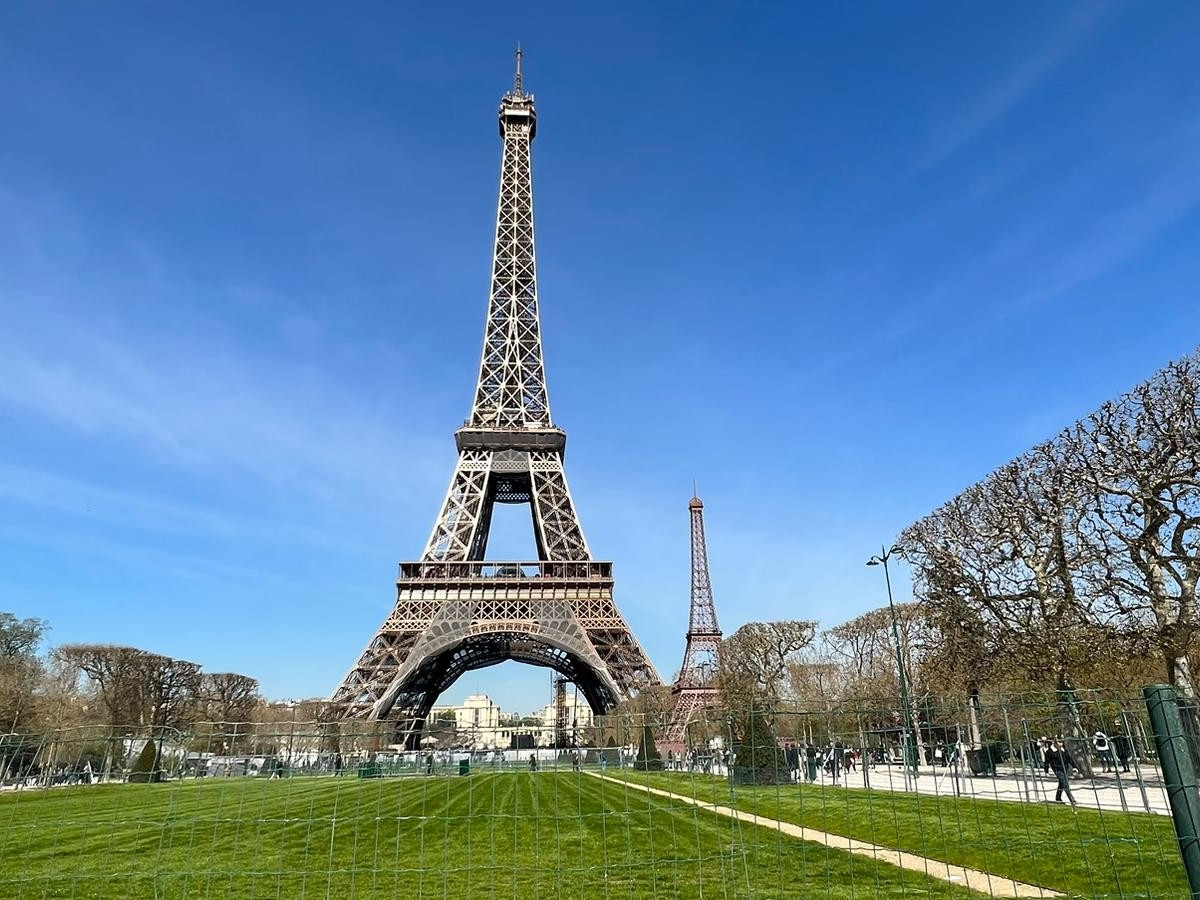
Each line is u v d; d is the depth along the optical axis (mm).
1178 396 55875
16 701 117188
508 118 193250
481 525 160625
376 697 127438
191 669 158125
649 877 29297
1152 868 29219
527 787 56938
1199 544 56219
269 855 35719
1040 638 65562
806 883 27891
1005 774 55406
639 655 133500
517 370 167750
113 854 35719
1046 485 65688
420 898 27141
